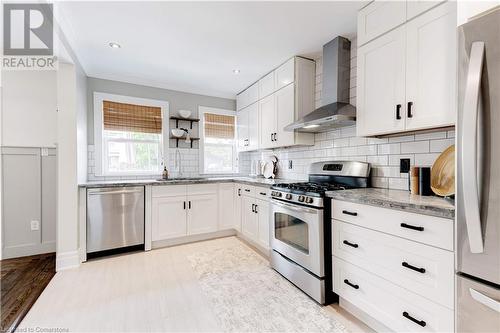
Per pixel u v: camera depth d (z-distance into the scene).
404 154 1.95
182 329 1.58
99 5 1.88
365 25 1.91
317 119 2.24
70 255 2.48
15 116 2.83
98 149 3.26
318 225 1.85
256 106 3.60
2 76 2.78
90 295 1.97
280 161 3.57
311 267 1.92
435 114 1.46
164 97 3.76
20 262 2.66
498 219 0.87
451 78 1.39
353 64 2.42
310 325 1.62
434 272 1.20
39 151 2.93
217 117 4.21
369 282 1.54
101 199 2.71
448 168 1.54
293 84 2.82
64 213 2.47
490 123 0.88
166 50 2.65
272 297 1.96
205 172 4.07
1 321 1.64
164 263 2.61
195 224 3.29
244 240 3.39
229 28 2.23
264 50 2.67
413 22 1.58
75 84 2.53
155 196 3.03
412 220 1.29
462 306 1.01
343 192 1.80
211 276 2.32
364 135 1.93
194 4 1.88
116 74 3.32
